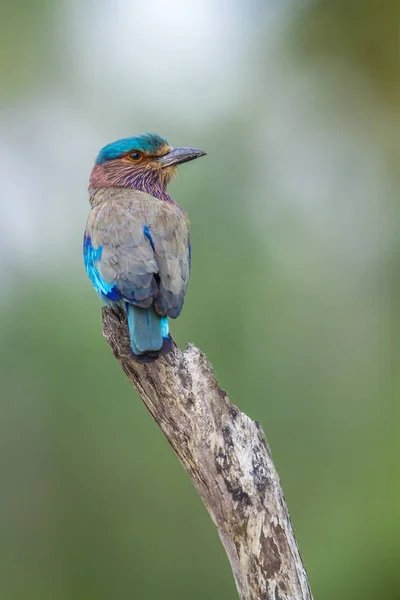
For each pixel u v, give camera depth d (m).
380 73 16.92
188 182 14.30
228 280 13.91
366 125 16.92
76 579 14.18
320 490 14.52
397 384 15.13
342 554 14.25
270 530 7.46
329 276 14.92
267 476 7.57
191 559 14.23
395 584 14.20
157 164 11.68
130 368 8.41
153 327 8.59
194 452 7.73
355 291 15.27
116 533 14.18
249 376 14.10
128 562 14.20
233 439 7.69
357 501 14.55
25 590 14.17
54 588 14.18
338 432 14.65
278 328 14.29
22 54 15.24
